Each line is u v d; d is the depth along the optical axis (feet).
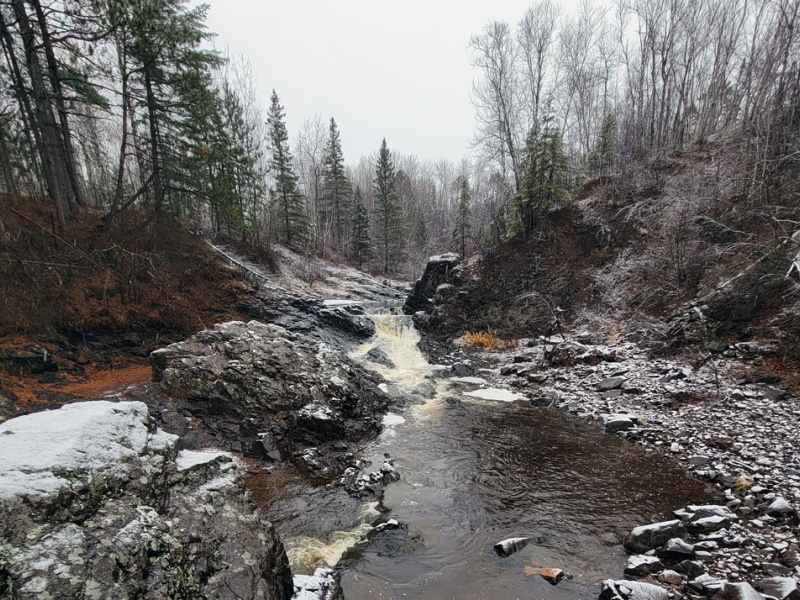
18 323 37.42
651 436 33.19
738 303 44.52
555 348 54.08
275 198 127.44
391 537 21.95
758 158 54.39
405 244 179.73
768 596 15.94
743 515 22.11
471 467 30.01
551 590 17.90
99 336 43.65
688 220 57.36
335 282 112.57
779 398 34.06
